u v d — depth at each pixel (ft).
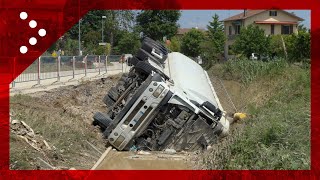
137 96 43.91
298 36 115.85
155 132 44.01
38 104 53.01
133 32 238.27
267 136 34.88
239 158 31.58
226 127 46.57
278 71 89.25
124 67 123.85
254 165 30.07
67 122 47.88
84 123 52.37
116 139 43.86
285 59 108.27
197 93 48.98
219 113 45.44
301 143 33.42
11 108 44.68
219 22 194.39
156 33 239.09
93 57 110.83
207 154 37.60
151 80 43.75
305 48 111.65
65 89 70.90
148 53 52.85
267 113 51.31
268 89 83.66
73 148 41.50
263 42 166.61
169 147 43.39
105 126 50.21
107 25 235.81
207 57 168.35
